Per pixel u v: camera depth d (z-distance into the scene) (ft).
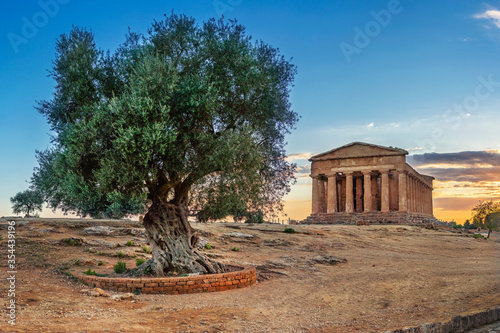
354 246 149.59
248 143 71.41
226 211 74.49
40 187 72.38
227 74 75.51
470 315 55.11
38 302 48.03
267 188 83.66
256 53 80.28
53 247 92.89
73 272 71.26
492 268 113.09
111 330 39.96
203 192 76.38
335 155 298.35
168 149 65.92
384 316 56.90
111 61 75.10
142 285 62.28
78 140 65.00
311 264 107.55
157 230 74.08
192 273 71.26
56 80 74.23
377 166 285.64
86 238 103.81
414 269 108.27
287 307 60.18
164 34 74.43
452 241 186.50
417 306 64.44
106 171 62.80
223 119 76.43
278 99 81.00
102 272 75.87
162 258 72.59
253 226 167.02
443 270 107.34
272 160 85.46
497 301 67.00
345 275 96.02
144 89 65.36
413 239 181.37
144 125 64.95
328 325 50.70
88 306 49.67
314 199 301.22
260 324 48.91
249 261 103.45
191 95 67.00
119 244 101.24
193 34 75.25
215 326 45.70
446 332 50.49
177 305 55.26
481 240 203.41
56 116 73.56
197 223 145.69
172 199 77.20
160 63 67.72
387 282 86.94
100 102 67.36
